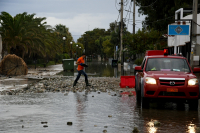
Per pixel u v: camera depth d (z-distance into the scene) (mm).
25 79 24828
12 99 12992
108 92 15984
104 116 9148
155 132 7184
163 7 51562
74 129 7406
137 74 13406
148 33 41375
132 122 8320
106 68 48188
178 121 8531
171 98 10523
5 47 45031
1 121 8289
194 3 23547
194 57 23922
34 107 10781
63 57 83062
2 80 23516
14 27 44250
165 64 12000
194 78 10648
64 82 21875
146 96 10656
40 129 7371
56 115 9250
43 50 46875
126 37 42344
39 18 53562
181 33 24734
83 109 10422
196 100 10633
